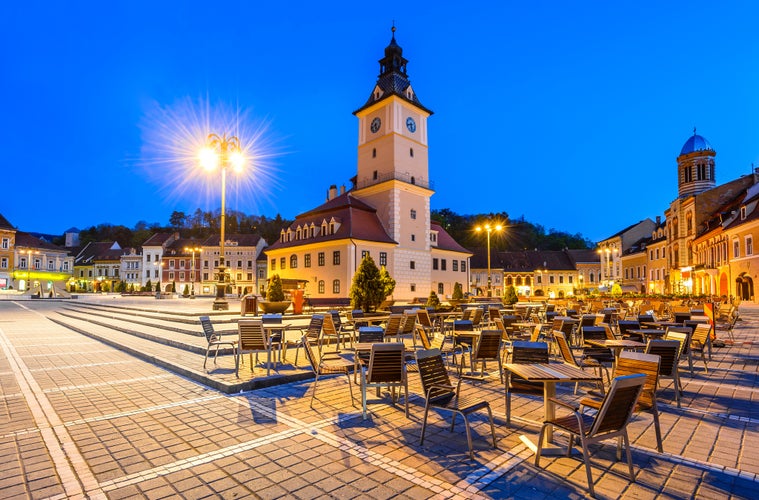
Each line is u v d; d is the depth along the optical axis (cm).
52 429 561
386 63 4247
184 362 970
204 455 475
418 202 4200
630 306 2181
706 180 4756
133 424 580
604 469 438
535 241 10169
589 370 933
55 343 1425
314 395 674
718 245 3709
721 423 579
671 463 452
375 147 4188
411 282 4034
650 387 496
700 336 938
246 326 828
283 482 411
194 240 8669
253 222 11338
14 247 7069
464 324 1064
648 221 6688
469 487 400
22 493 391
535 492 391
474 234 9525
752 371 923
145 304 2988
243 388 759
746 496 384
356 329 1312
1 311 3086
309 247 3941
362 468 441
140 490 397
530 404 674
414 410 643
